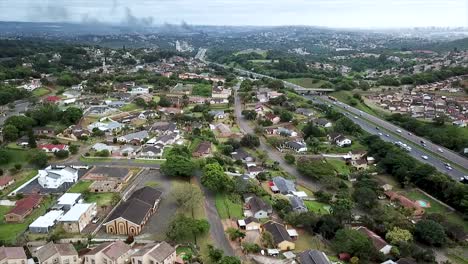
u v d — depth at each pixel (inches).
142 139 7701.8
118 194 5329.7
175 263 3907.5
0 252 3789.4
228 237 4493.1
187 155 6584.6
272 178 6353.3
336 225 4692.4
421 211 5452.8
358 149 7810.0
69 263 3836.1
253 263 4020.7
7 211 4980.3
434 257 4271.7
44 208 5022.1
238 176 6053.2
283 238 4357.8
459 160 7421.3
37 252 3875.5
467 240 4798.2
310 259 3973.9
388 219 4982.8
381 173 6815.9
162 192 5541.3
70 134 7770.7
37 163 6368.1
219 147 7608.3
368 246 4210.1
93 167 6382.9
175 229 4296.3
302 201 5502.0
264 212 5022.1
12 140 7308.1
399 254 4286.4
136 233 4448.8
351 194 5861.2
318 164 6702.8
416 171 6333.7
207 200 5374.0
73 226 4456.2
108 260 3791.8
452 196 5693.9
